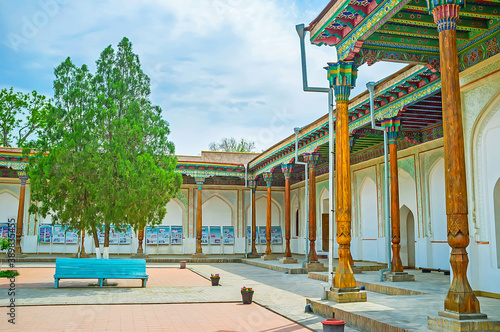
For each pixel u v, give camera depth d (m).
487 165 5.97
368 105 8.95
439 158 10.17
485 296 5.86
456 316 3.66
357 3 5.29
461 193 3.84
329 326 3.88
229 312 5.63
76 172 7.99
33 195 8.46
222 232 18.72
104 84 9.00
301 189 18.39
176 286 8.34
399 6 4.81
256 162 16.12
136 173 8.14
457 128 3.90
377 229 12.66
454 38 4.04
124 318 5.16
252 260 14.86
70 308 5.79
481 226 6.01
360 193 13.66
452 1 4.06
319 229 16.67
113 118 8.52
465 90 6.25
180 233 18.25
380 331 4.12
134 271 8.05
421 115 9.30
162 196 9.31
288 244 13.77
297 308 5.85
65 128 8.47
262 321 5.06
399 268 7.89
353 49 5.62
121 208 8.03
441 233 10.11
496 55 5.68
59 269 7.78
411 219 11.95
